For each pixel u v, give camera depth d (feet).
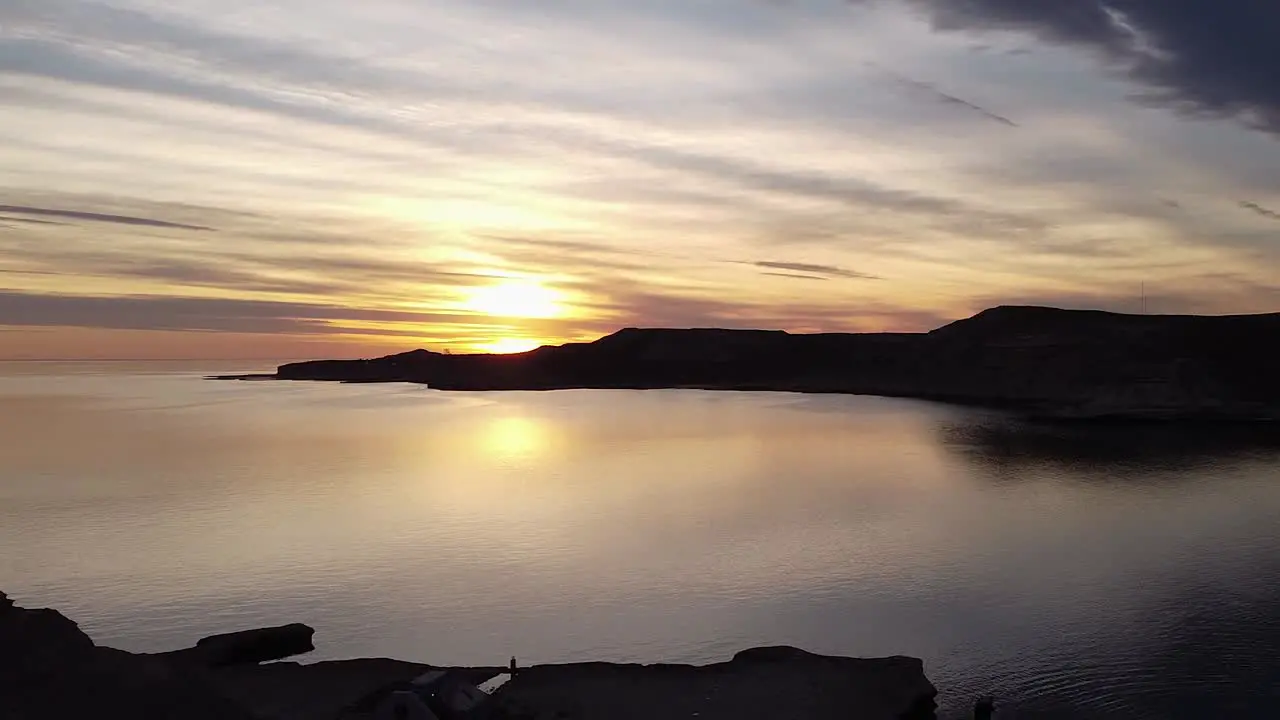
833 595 126.31
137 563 146.82
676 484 229.66
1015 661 100.78
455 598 126.41
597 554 150.92
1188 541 159.53
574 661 102.06
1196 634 109.09
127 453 304.50
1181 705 89.20
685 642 107.55
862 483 229.25
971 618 115.75
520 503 202.28
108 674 68.13
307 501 206.90
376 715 76.84
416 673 94.58
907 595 126.00
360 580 136.26
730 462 273.54
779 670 93.66
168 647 108.47
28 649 67.00
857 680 90.48
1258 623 112.88
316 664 97.35
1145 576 135.23
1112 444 315.99
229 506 200.44
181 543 161.89
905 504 197.57
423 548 156.97
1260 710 87.92
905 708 84.84
